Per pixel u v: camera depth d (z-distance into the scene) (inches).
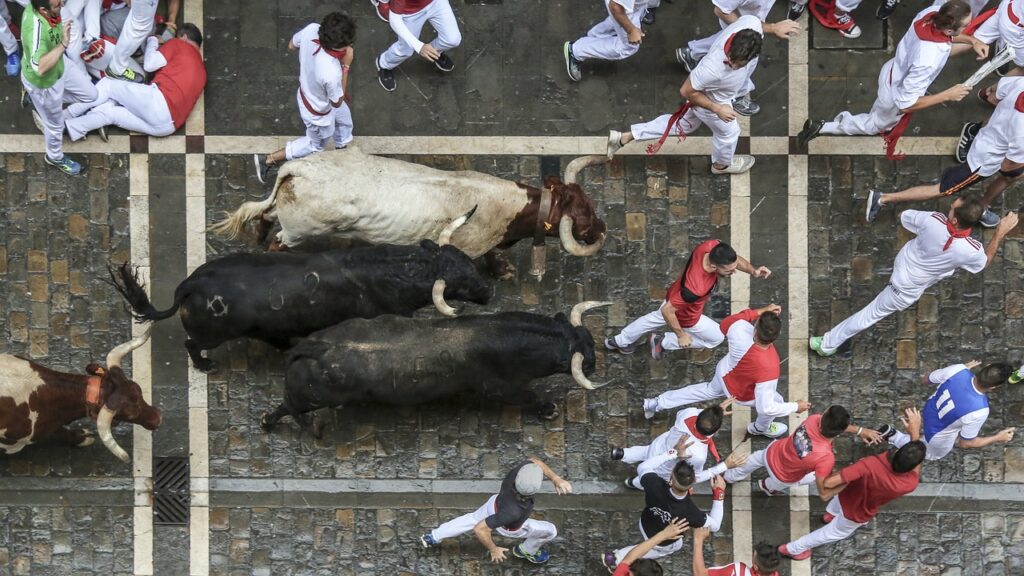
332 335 403.5
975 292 462.0
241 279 402.0
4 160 460.8
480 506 451.2
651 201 465.1
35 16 393.7
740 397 399.9
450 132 467.5
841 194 466.6
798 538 451.2
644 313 461.1
